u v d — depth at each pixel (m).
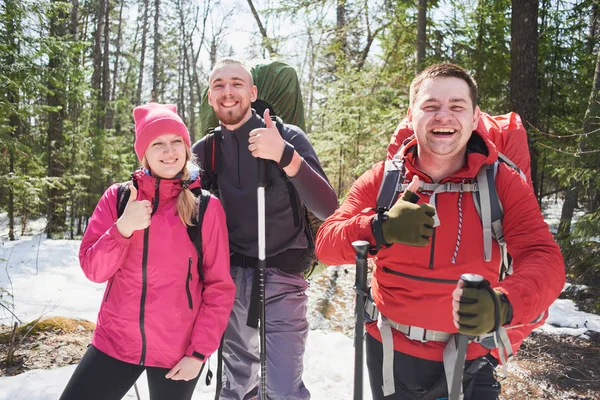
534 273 1.38
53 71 8.76
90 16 22.05
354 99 9.95
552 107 9.34
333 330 4.68
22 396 2.98
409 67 10.25
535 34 7.38
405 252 1.70
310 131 12.98
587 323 4.95
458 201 1.66
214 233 1.99
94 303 5.18
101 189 14.93
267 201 2.46
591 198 7.17
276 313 2.47
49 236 10.60
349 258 1.60
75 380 1.88
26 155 6.97
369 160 8.82
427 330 1.71
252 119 2.52
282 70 3.56
